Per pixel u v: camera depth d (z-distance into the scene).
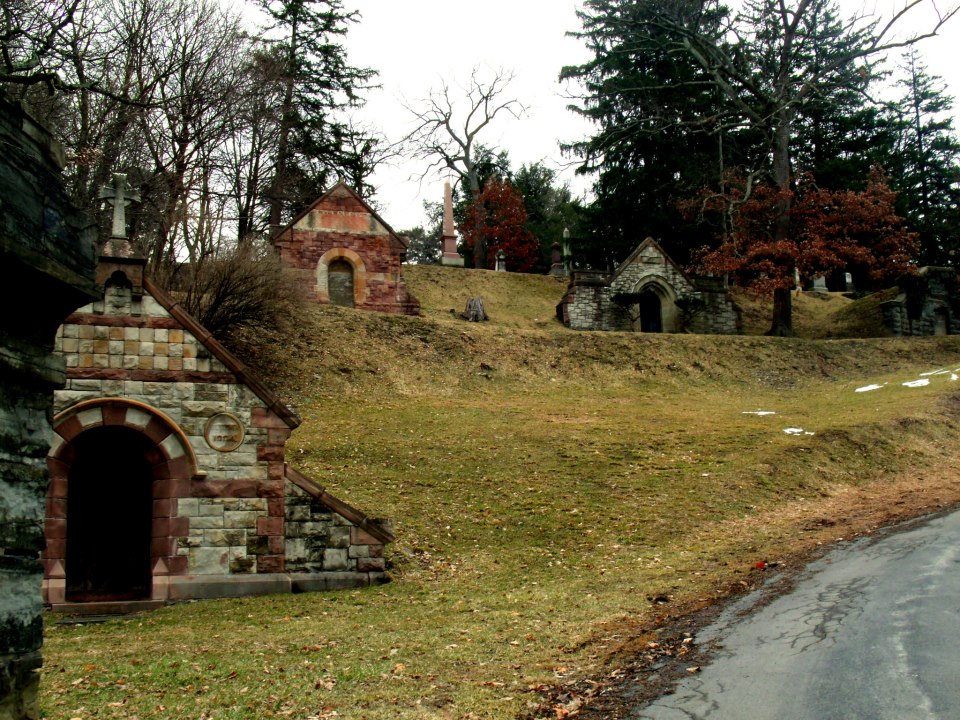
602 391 34.50
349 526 16.52
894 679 8.80
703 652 10.65
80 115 33.16
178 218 32.06
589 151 51.38
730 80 54.00
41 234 8.03
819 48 45.44
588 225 62.50
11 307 7.88
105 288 16.05
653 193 58.69
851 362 40.12
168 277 29.42
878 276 46.25
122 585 16.42
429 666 10.67
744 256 46.34
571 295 44.56
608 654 10.97
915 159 66.38
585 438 26.48
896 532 17.48
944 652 9.45
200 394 16.22
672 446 25.88
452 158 72.06
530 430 27.27
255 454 16.31
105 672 10.58
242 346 31.33
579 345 38.38
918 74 71.19
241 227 46.19
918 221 59.75
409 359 34.16
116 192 16.62
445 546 18.52
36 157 8.05
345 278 41.16
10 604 7.56
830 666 9.42
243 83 41.78
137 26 34.56
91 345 15.88
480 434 26.52
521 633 12.21
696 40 47.47
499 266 61.47
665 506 21.09
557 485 22.36
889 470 24.92
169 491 15.88
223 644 12.01
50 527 15.20
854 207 46.53
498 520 20.03
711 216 56.81
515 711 9.12
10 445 7.80
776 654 10.14
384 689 9.85
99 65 31.02
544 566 17.28
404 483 21.91
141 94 32.56
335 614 14.11
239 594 15.77
